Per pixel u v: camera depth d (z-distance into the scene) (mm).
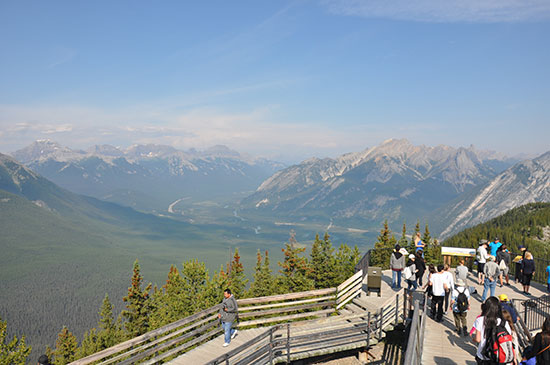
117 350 13508
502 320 9516
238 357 14805
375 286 20031
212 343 16547
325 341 16469
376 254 29281
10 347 34969
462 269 19500
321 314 18953
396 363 17312
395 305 18625
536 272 25719
